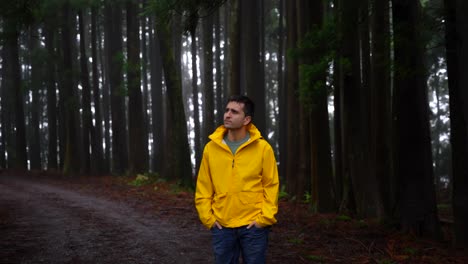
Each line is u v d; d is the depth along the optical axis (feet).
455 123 25.21
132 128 72.74
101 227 27.66
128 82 71.20
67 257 20.07
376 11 36.58
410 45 26.07
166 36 56.34
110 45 89.20
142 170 72.59
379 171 40.83
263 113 63.93
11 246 22.12
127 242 23.24
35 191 52.34
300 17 44.75
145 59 100.37
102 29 119.44
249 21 63.62
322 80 31.32
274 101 127.24
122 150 84.48
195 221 29.86
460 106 24.94
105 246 22.30
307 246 22.40
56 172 89.86
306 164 47.19
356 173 35.99
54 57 82.79
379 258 20.44
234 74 51.70
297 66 51.72
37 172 90.33
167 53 56.54
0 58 128.98
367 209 35.35
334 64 30.91
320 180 38.60
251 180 10.64
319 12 36.83
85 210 35.37
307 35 31.30
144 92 108.06
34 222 29.55
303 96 31.94
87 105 84.58
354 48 34.30
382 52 29.07
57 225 28.37
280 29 83.97
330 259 19.74
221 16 125.49
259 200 10.68
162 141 99.09
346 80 35.58
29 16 28.60
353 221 32.78
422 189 27.58
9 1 27.32
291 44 53.26
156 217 31.65
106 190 52.37
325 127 38.83
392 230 28.32
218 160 10.73
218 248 10.73
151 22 101.35
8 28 31.01
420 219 27.40
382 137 41.29
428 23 27.25
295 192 51.67
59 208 36.65
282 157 76.07
